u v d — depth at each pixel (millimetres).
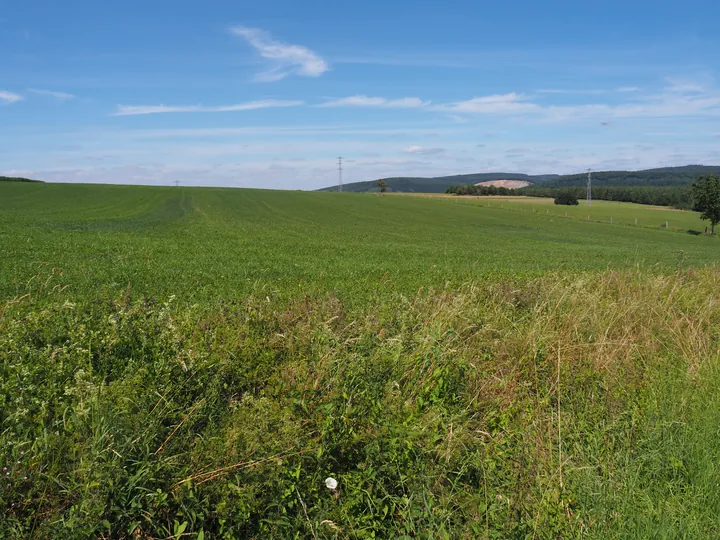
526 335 7016
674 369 6395
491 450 4480
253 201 85562
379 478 3977
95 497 3205
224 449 3881
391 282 13922
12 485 3250
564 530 3654
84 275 14227
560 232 64438
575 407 5410
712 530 3723
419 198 113375
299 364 5445
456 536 3615
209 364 5148
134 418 3990
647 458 4410
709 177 69375
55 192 81250
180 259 20344
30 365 4816
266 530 3502
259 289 12344
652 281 11305
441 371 5332
